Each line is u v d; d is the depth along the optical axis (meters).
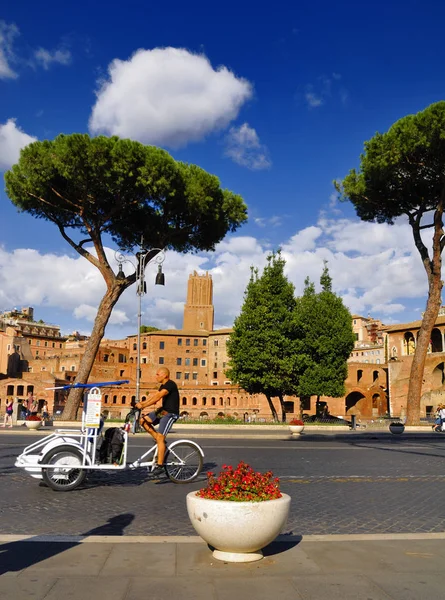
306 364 47.56
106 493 10.52
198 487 11.29
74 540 6.66
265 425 34.44
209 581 5.26
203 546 6.48
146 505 9.37
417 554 6.23
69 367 99.50
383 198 36.97
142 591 4.97
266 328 46.12
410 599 4.83
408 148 31.25
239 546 5.77
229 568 5.66
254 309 46.84
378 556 6.14
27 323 128.50
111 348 110.56
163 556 6.05
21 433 27.09
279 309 46.28
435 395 71.19
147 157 30.14
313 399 82.19
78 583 5.16
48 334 131.75
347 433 32.66
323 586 5.15
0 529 7.56
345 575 5.48
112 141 29.97
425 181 34.47
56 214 34.38
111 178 29.86
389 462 16.69
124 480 12.08
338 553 6.25
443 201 34.50
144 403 11.51
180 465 11.78
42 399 83.00
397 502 10.02
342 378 53.34
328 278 57.09
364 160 35.09
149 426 11.57
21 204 32.66
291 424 31.17
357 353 121.50
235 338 47.50
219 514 5.72
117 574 5.44
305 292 55.88
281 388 47.19
